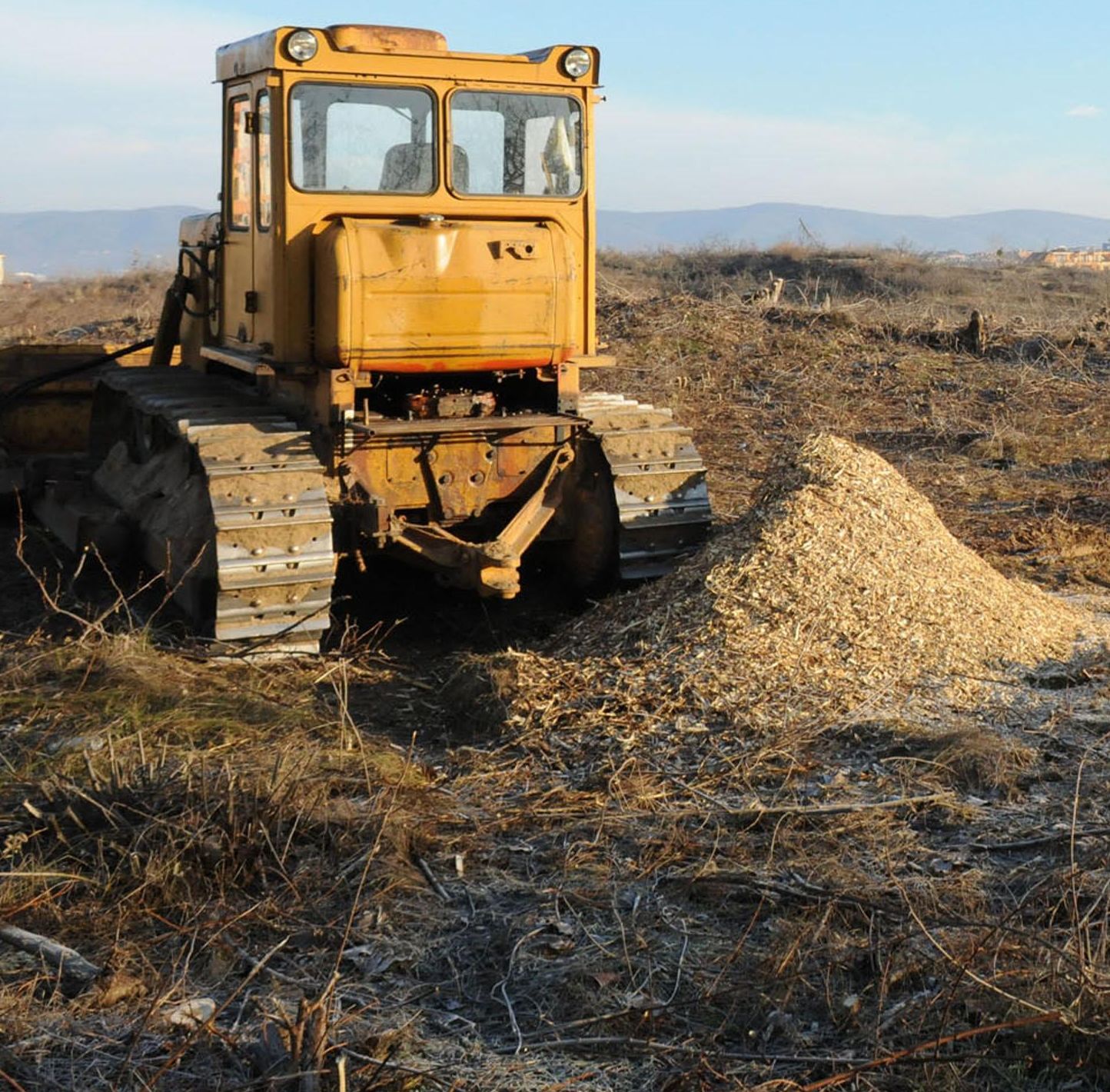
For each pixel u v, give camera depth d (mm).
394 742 6137
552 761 5770
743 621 6668
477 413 7699
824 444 8172
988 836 4988
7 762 5598
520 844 5031
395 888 4629
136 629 7328
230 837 4750
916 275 38500
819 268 40031
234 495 6949
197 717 6109
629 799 5352
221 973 4117
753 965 4109
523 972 4121
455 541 7520
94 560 8344
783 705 6078
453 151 7453
